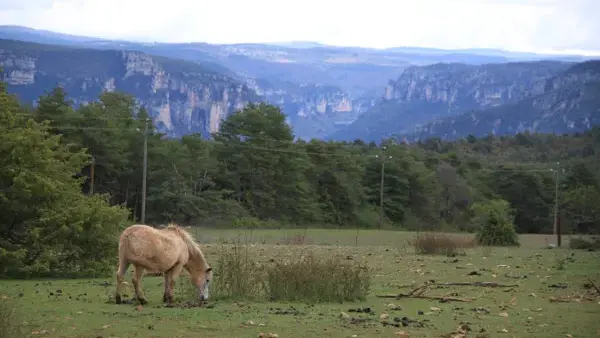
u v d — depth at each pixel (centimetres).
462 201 9556
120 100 8081
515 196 9325
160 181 7375
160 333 1195
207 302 1573
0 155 2236
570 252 3372
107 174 7094
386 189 9412
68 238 2202
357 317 1384
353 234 5206
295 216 8475
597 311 1499
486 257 2944
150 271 1516
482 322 1357
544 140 14888
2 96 2358
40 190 2186
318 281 1628
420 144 15350
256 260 2534
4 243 2164
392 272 2273
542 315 1443
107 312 1389
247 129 8594
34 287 1861
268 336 1178
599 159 12069
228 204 7531
